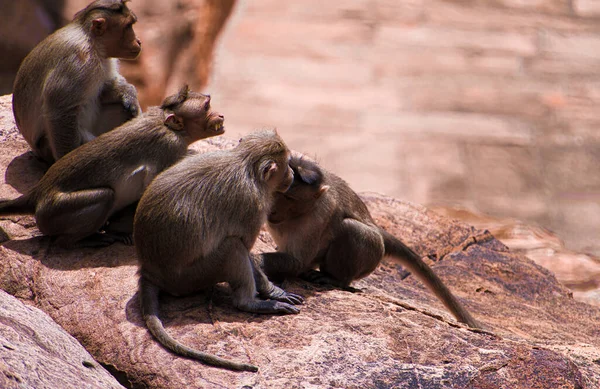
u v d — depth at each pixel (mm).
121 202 10844
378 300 10438
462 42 41500
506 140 33688
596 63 40125
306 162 10711
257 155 9594
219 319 9484
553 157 32781
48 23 26891
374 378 8625
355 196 11742
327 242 11227
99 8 11688
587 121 35344
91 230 10609
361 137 33469
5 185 11898
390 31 42188
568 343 12328
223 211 9359
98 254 10656
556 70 39438
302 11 43781
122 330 9219
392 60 39688
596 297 18281
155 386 8570
